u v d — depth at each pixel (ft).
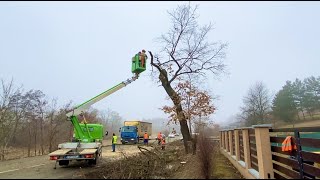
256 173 33.06
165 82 69.82
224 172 37.22
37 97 120.26
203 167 33.01
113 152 75.92
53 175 36.35
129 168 41.73
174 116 67.51
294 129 31.04
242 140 42.29
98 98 50.60
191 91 70.69
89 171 39.24
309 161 29.22
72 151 44.96
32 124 118.01
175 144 108.99
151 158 50.08
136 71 53.52
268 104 196.13
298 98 204.13
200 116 72.84
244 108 201.05
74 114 48.75
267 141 31.76
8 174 38.24
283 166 32.50
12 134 107.76
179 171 41.65
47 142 121.08
